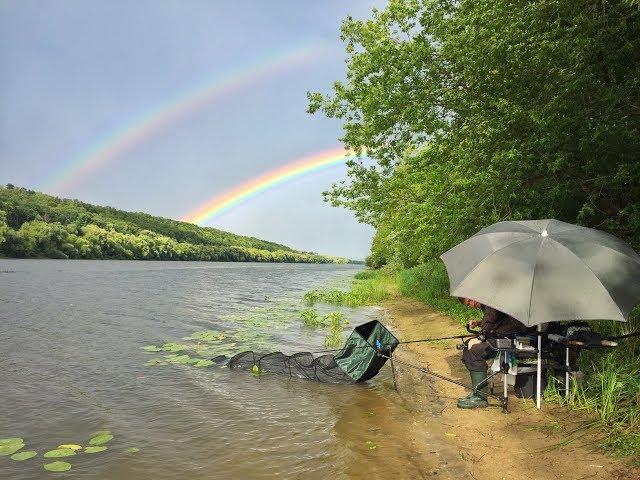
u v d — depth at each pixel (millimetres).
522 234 4898
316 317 13398
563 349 5434
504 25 7594
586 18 6480
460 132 9578
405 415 5547
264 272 64625
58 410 5656
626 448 4031
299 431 5031
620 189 7773
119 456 4332
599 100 6875
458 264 5086
